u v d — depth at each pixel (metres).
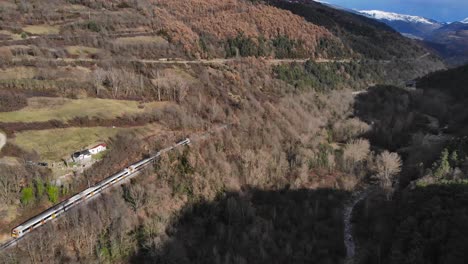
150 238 74.00
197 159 99.56
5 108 98.88
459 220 63.22
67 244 67.94
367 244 84.50
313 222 95.44
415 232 67.12
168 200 85.94
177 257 73.25
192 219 86.06
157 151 99.69
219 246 80.12
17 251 62.34
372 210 97.31
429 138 131.62
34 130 93.81
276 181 109.56
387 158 112.44
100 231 71.69
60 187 78.50
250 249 79.81
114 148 95.44
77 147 91.94
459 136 122.06
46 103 107.44
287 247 81.75
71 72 125.69
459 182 75.38
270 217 93.75
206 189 91.62
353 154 125.19
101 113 108.50
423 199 76.06
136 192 81.25
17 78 114.38
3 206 70.31
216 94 142.62
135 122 110.56
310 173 119.56
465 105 155.62
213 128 120.50
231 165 105.56
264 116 137.88
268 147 121.62
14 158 81.94
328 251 84.31
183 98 130.75
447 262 56.75
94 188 79.50
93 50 148.62
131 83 128.50
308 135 137.00
